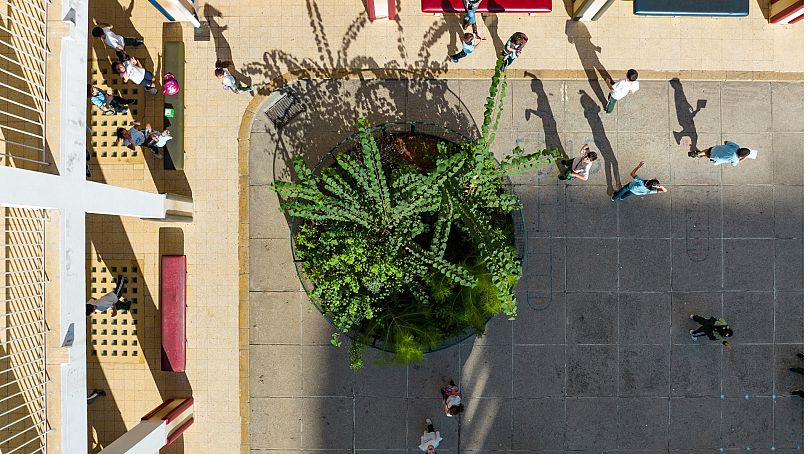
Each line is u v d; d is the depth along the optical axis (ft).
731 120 26.66
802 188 26.71
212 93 26.37
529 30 26.45
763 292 26.84
